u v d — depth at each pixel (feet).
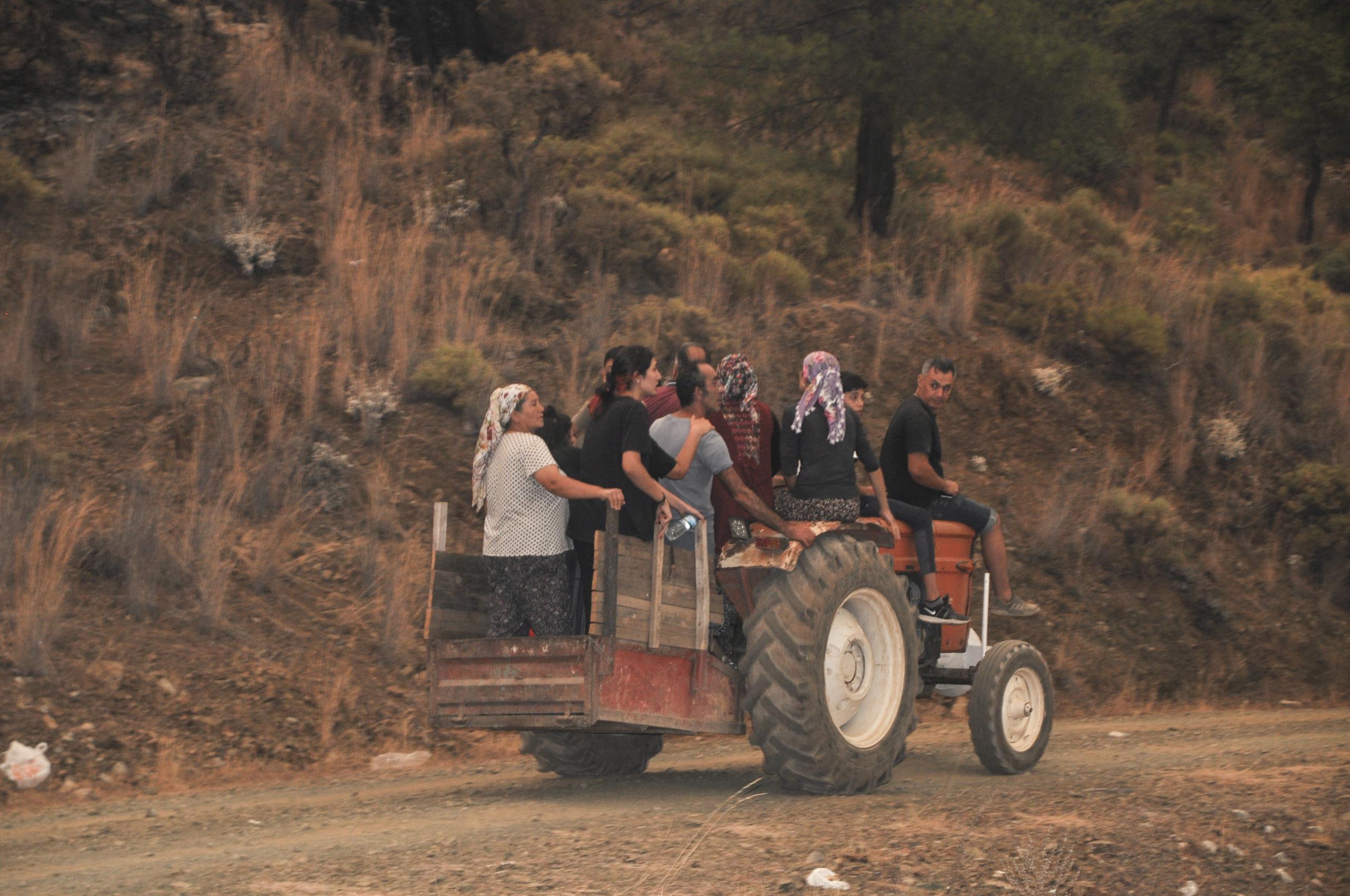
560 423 44.98
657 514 38.88
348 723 53.52
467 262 89.45
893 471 47.96
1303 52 152.66
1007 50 100.42
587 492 37.93
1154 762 47.52
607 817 36.06
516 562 40.09
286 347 77.25
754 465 42.68
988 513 49.24
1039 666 46.91
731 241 102.94
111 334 77.05
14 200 84.53
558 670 37.65
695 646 40.34
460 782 46.62
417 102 110.73
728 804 38.45
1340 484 90.68
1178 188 153.48
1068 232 120.98
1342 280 142.10
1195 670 77.10
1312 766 43.45
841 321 96.22
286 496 66.08
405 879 28.17
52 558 55.93
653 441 40.40
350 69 112.78
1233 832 32.27
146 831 36.99
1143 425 95.09
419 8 125.49
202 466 65.92
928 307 100.01
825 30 108.58
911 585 48.01
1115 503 85.05
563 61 104.47
